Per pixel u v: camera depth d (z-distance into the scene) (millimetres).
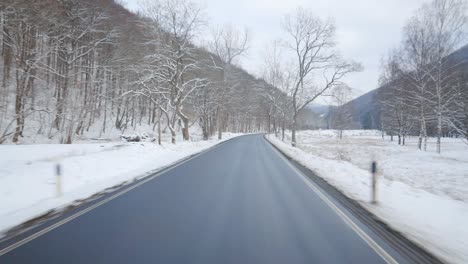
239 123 81312
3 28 21219
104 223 5137
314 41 28344
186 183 8828
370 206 6406
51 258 3773
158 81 25375
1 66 24000
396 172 15633
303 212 5895
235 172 11094
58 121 28016
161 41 25359
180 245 4184
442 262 3750
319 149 28875
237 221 5281
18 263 3641
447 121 21656
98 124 41219
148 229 4840
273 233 4695
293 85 32688
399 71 29984
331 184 8914
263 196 7238
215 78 33594
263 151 21297
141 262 3641
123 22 32000
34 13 21000
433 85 25641
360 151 27781
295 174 10859
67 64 24406
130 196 7156
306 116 85062
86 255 3854
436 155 22641
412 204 6605
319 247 4164
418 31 25906
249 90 48062
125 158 13766
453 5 22578
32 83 23609
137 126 48344
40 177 8547
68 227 4949
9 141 22078
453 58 23281
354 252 4012
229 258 3771
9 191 7066
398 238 4547
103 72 30844
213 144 29328
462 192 10617
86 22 25812
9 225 5066
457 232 4820
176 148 21797
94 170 10586
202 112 37188
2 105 23156
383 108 42719
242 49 35469
